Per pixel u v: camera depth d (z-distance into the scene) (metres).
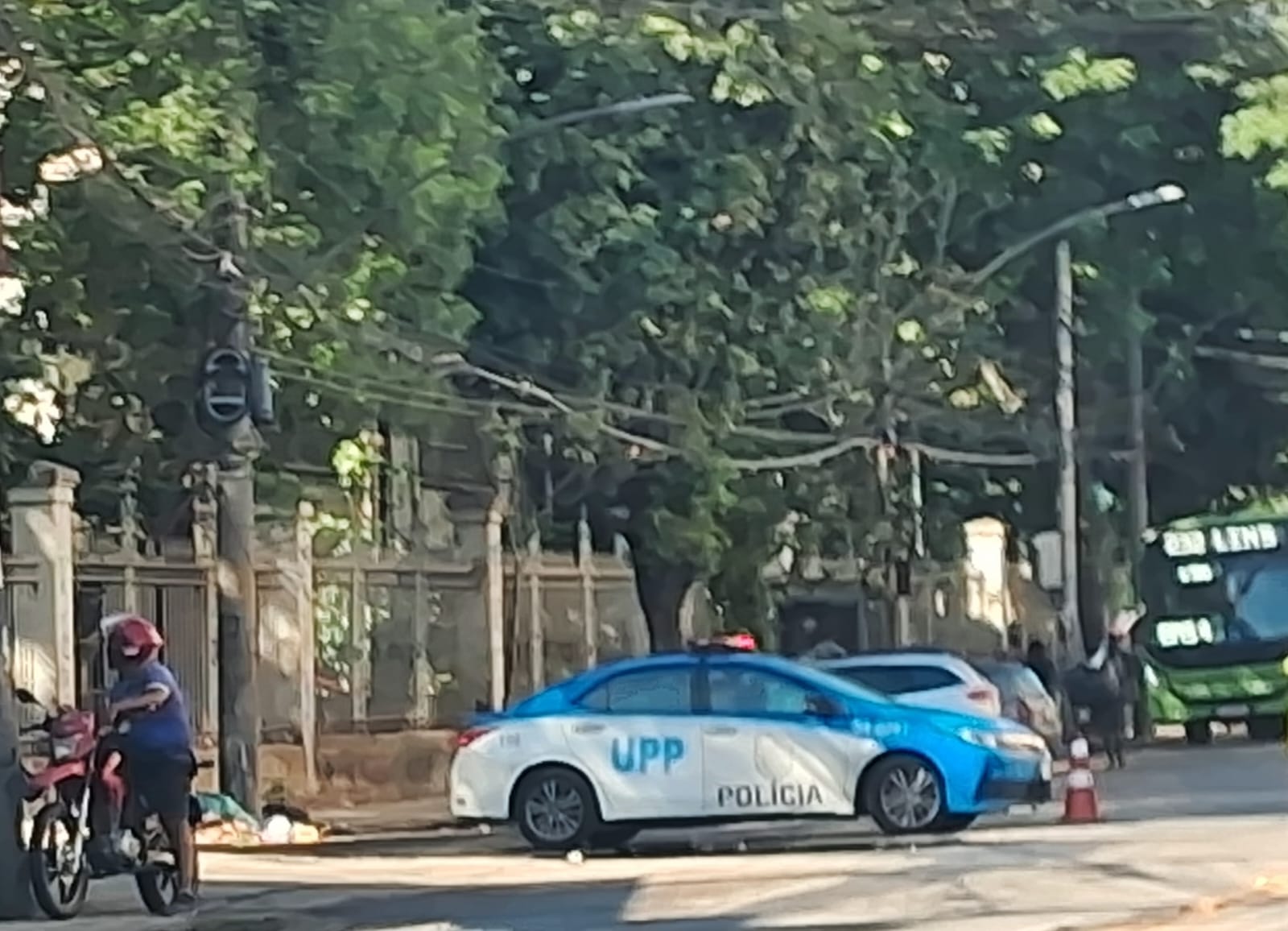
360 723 30.42
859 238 36.66
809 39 35.53
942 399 40.03
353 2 26.83
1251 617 43.50
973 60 40.09
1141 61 41.31
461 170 28.30
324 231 27.20
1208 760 36.66
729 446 35.56
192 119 25.11
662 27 34.16
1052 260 41.47
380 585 31.02
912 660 25.27
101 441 28.03
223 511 24.22
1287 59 41.75
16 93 25.20
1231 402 46.31
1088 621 47.50
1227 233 42.56
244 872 20.31
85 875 16.50
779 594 42.03
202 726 26.17
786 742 21.77
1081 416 44.75
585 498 35.44
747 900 16.86
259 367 23.45
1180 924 14.79
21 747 18.61
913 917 15.52
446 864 20.92
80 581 24.22
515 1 33.78
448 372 31.78
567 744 21.92
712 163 34.72
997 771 21.88
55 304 26.62
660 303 33.81
